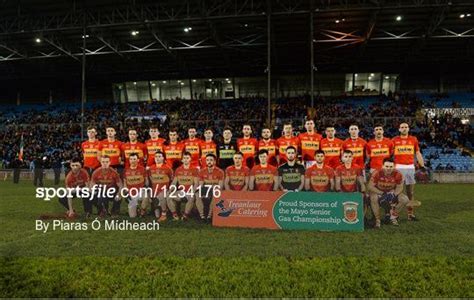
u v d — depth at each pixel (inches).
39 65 1364.4
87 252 237.5
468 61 1312.7
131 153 370.0
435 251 235.9
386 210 331.3
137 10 941.2
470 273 196.2
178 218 343.9
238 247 246.4
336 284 182.2
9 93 1695.4
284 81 1504.7
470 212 388.2
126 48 1190.9
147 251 238.1
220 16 895.1
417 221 336.8
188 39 1126.4
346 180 330.3
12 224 324.2
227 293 172.6
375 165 366.6
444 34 1082.7
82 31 1048.8
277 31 1045.2
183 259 220.1
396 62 1331.2
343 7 892.0
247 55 1254.9
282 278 189.6
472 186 717.3
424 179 809.5
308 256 225.9
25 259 223.3
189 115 1393.9
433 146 1044.5
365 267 205.9
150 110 1476.4
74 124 1362.0
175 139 419.5
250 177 342.0
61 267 208.7
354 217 295.7
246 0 876.0
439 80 1446.9
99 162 407.8
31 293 174.2
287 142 401.7
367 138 1101.1
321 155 333.1
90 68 1379.2
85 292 175.5
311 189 334.0
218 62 1338.6
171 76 1509.6
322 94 1492.4
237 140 443.2
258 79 1518.2
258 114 1336.1
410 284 182.2
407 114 1262.3
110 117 1440.7
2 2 916.0
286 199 305.1
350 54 1243.8
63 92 1669.5
